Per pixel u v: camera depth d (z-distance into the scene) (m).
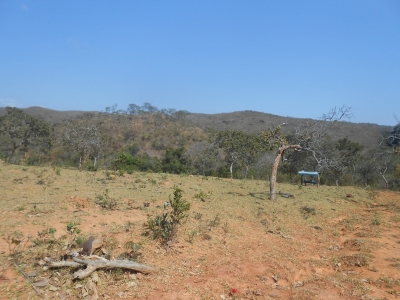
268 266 6.22
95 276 4.84
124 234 6.58
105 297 4.57
